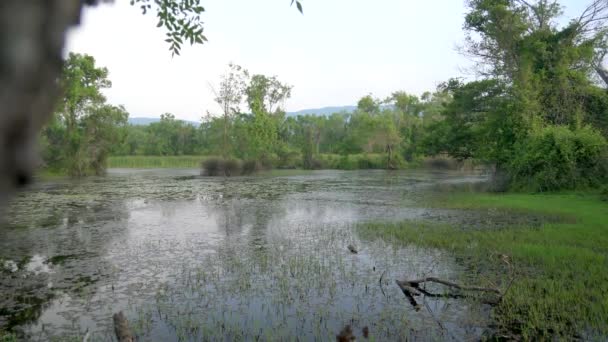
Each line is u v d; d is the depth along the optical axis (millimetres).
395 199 24250
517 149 26219
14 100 756
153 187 32812
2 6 760
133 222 17234
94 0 910
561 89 27391
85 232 15195
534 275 9359
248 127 54719
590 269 9367
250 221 17438
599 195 21078
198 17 5484
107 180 40156
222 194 27703
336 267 10398
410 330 6910
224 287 9055
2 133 743
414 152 64875
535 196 22469
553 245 11695
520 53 29875
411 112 77062
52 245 13188
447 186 32594
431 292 8680
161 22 5410
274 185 34812
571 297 7746
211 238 14156
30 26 776
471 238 13125
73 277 9953
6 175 758
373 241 13250
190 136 86125
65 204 22594
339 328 7035
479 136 31703
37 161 804
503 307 7719
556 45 28547
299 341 6594
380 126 66375
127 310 7934
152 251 12391
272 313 7652
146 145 83812
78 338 6832
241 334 6805
